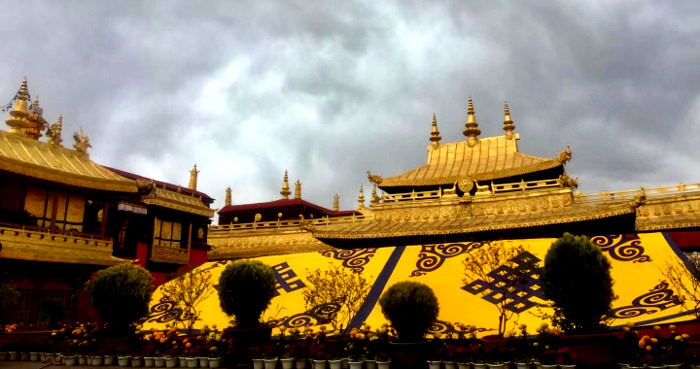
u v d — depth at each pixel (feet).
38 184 83.71
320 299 53.93
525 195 107.86
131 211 109.70
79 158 93.81
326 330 46.47
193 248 136.56
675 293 44.37
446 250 61.93
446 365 35.45
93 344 47.34
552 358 32.78
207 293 60.13
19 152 81.87
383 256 63.62
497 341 36.88
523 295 48.73
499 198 110.42
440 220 113.91
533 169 126.00
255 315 43.98
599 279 34.24
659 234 54.90
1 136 82.07
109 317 47.83
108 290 47.91
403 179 138.82
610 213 89.61
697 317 39.45
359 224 119.34
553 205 104.42
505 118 147.43
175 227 131.03
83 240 85.15
